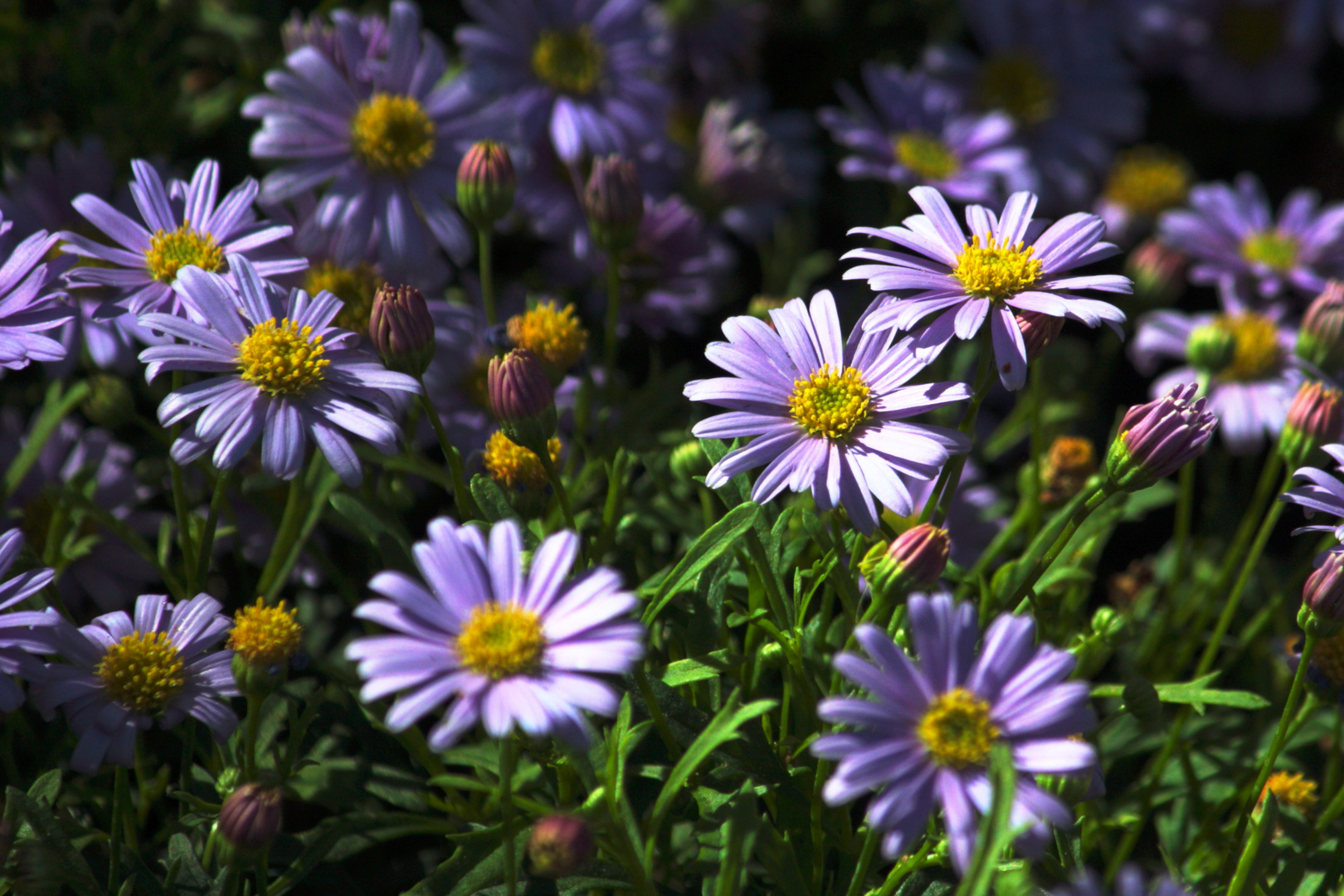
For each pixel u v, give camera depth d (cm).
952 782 34
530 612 35
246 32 50
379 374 38
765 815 39
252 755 38
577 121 50
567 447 44
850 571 38
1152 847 43
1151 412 38
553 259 50
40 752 41
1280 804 41
